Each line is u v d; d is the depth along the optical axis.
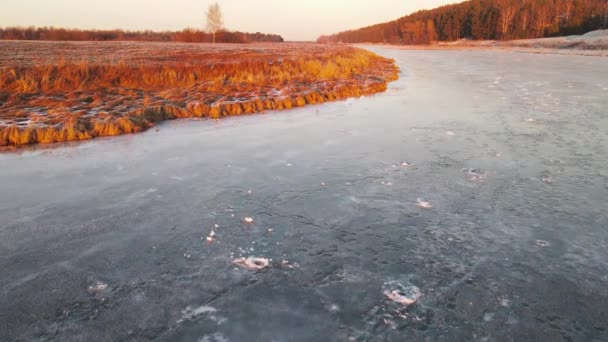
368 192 6.63
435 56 48.31
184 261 4.67
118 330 3.58
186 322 3.66
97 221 5.70
